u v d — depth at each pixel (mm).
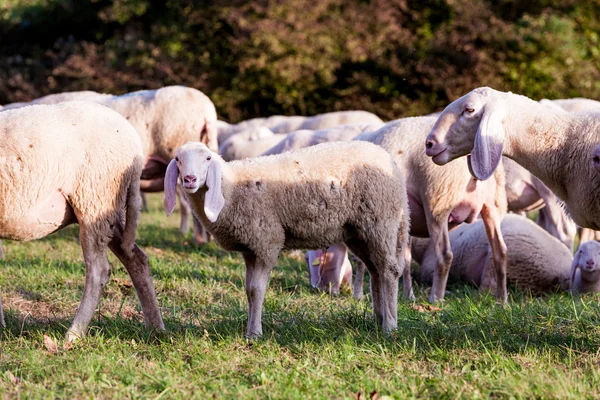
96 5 37656
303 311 8242
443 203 9531
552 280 11219
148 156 12445
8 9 39000
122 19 34250
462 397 5516
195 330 7457
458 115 7582
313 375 5980
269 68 31391
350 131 12586
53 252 12305
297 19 31891
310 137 12852
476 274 11695
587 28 34094
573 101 14281
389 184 7449
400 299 9688
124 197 7293
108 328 7363
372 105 32844
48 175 6879
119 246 7508
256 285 7262
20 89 35969
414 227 9977
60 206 7094
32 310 8367
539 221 13930
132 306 8602
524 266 11156
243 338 7125
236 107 33812
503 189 9984
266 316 7926
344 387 5801
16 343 7016
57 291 9148
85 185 7055
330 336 7047
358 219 7434
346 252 10266
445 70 32062
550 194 12492
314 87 32781
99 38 37500
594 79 32156
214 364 6348
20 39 39406
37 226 7035
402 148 9695
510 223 11461
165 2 34938
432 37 33000
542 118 7410
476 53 31562
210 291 9344
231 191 7133
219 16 33031
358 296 9906
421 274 12188
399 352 6641
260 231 7211
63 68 34000
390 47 32688
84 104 7227
